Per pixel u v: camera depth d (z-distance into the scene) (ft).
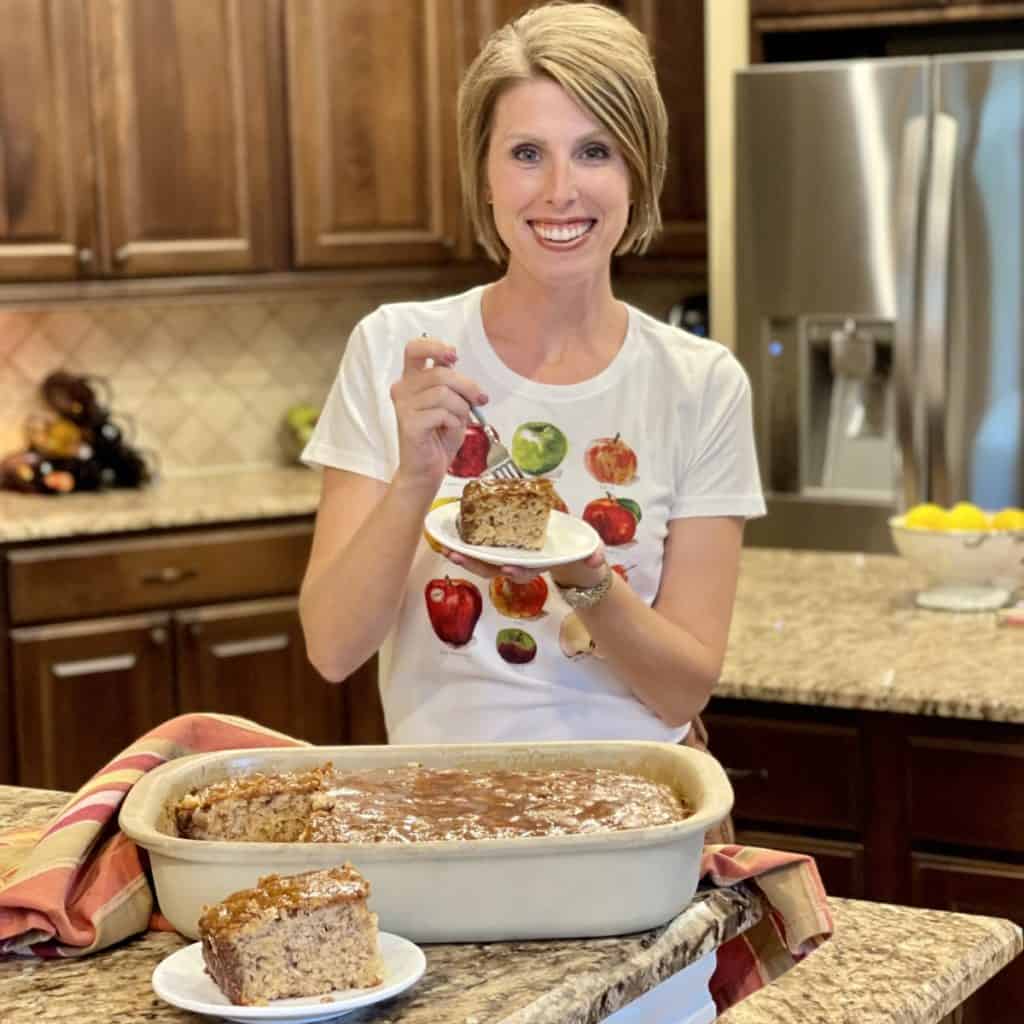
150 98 13.70
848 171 13.46
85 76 13.39
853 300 13.55
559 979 4.14
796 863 4.83
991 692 7.75
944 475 13.42
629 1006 4.49
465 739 5.87
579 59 5.45
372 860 4.21
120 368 15.20
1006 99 12.94
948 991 4.71
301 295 14.76
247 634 13.47
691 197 15.90
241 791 4.56
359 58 14.60
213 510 13.24
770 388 14.08
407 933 4.30
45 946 4.46
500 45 5.63
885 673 8.11
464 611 5.82
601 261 5.71
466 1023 3.93
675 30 15.61
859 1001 4.58
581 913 4.30
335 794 4.63
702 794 4.55
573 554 5.19
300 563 13.69
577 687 5.83
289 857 4.21
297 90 14.34
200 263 14.03
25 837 5.24
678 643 5.62
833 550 13.85
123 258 13.66
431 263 15.16
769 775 8.34
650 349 5.99
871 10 14.02
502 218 5.67
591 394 5.92
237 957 3.93
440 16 14.88
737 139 13.87
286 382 16.16
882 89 13.28
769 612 9.41
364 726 14.06
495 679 5.83
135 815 4.46
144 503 13.50
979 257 13.15
